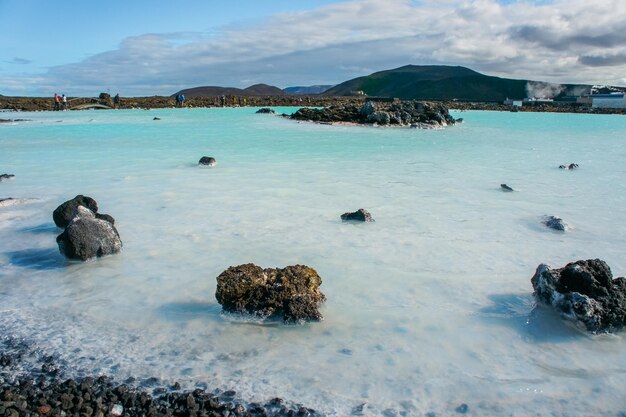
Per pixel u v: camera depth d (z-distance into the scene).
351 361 5.07
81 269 7.48
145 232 9.16
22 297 6.54
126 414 4.28
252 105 61.62
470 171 15.77
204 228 9.35
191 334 5.61
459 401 4.46
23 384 4.65
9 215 10.40
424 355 5.18
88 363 5.02
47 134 27.11
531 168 16.48
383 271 7.32
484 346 5.37
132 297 6.53
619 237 8.94
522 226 9.57
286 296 5.99
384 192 12.45
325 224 9.61
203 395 4.47
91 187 13.01
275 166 16.38
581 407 4.41
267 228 9.34
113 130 29.59
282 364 5.02
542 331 5.68
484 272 7.32
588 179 14.52
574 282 6.07
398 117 35.59
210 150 20.50
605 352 5.30
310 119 37.97
